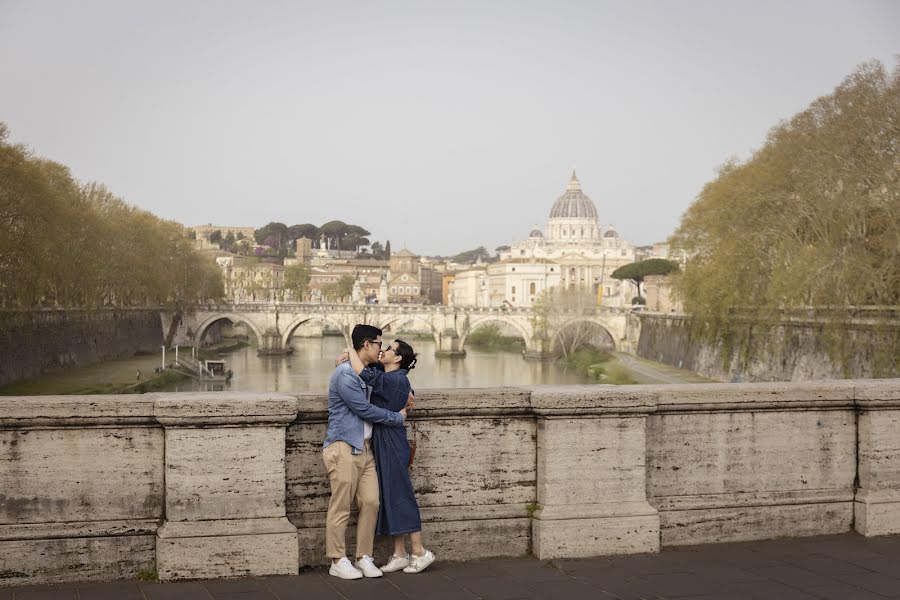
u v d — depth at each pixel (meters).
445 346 199.38
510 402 13.64
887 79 84.44
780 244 92.25
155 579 12.51
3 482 12.22
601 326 192.50
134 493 12.57
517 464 13.78
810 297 83.44
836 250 80.94
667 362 145.75
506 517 13.66
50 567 12.30
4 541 12.18
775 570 13.12
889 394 14.83
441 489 13.56
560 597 12.02
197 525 12.53
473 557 13.57
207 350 198.38
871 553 13.91
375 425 12.88
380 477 12.88
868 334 77.31
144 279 147.75
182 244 175.12
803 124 92.44
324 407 13.00
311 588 12.26
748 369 102.00
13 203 87.50
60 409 12.27
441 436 13.54
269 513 12.73
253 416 12.61
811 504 14.75
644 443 13.87
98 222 123.25
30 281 88.69
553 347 189.50
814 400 14.73
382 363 13.60
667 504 14.22
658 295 191.38
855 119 83.31
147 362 140.38
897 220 77.94
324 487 13.12
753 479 14.59
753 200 96.06
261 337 196.88
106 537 12.44
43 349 112.25
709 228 110.06
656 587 12.41
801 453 14.78
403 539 13.13
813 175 87.19
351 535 13.18
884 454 14.91
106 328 141.88
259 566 12.63
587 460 13.71
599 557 13.65
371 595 12.04
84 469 12.43
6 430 12.21
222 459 12.60
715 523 14.34
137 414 12.47
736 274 97.19
